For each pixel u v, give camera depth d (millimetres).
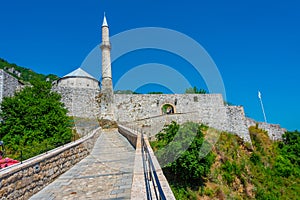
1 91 19312
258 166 24203
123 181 6590
